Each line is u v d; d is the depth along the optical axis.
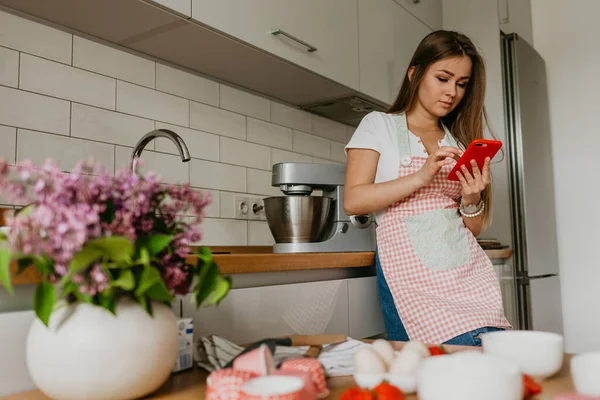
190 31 1.64
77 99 1.62
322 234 1.70
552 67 3.26
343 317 1.48
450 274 1.33
